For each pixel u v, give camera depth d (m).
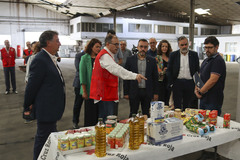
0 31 24.56
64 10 24.30
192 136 1.86
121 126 1.78
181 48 3.08
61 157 1.52
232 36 22.42
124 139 1.66
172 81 3.24
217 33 31.14
